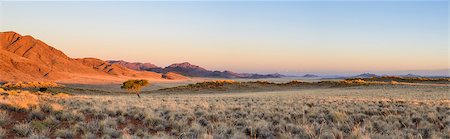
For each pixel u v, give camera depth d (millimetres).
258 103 24359
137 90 77938
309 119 15180
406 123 13781
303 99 30453
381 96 40250
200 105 20516
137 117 14180
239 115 16141
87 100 20297
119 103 19031
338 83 97062
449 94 44625
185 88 98875
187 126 12461
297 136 11188
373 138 10742
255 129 12234
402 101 24891
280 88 96438
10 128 10320
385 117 15234
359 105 21547
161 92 91500
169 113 15383
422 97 36438
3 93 22594
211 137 10234
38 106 13164
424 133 11984
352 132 10930
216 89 94312
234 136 10773
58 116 12492
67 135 9953
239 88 96562
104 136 10062
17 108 12641
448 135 11211
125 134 10148
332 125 13453
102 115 13641
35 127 10367
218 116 15242
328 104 22641
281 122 13734
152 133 11766
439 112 17312
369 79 129125
